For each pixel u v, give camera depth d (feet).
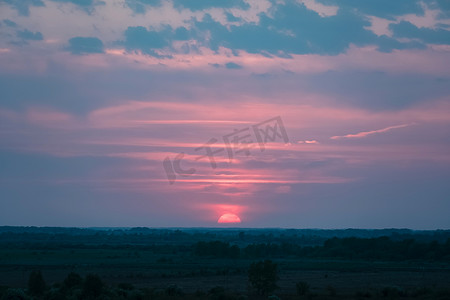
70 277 209.05
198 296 211.20
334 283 303.07
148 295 204.64
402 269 419.33
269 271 234.99
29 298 185.47
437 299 203.21
